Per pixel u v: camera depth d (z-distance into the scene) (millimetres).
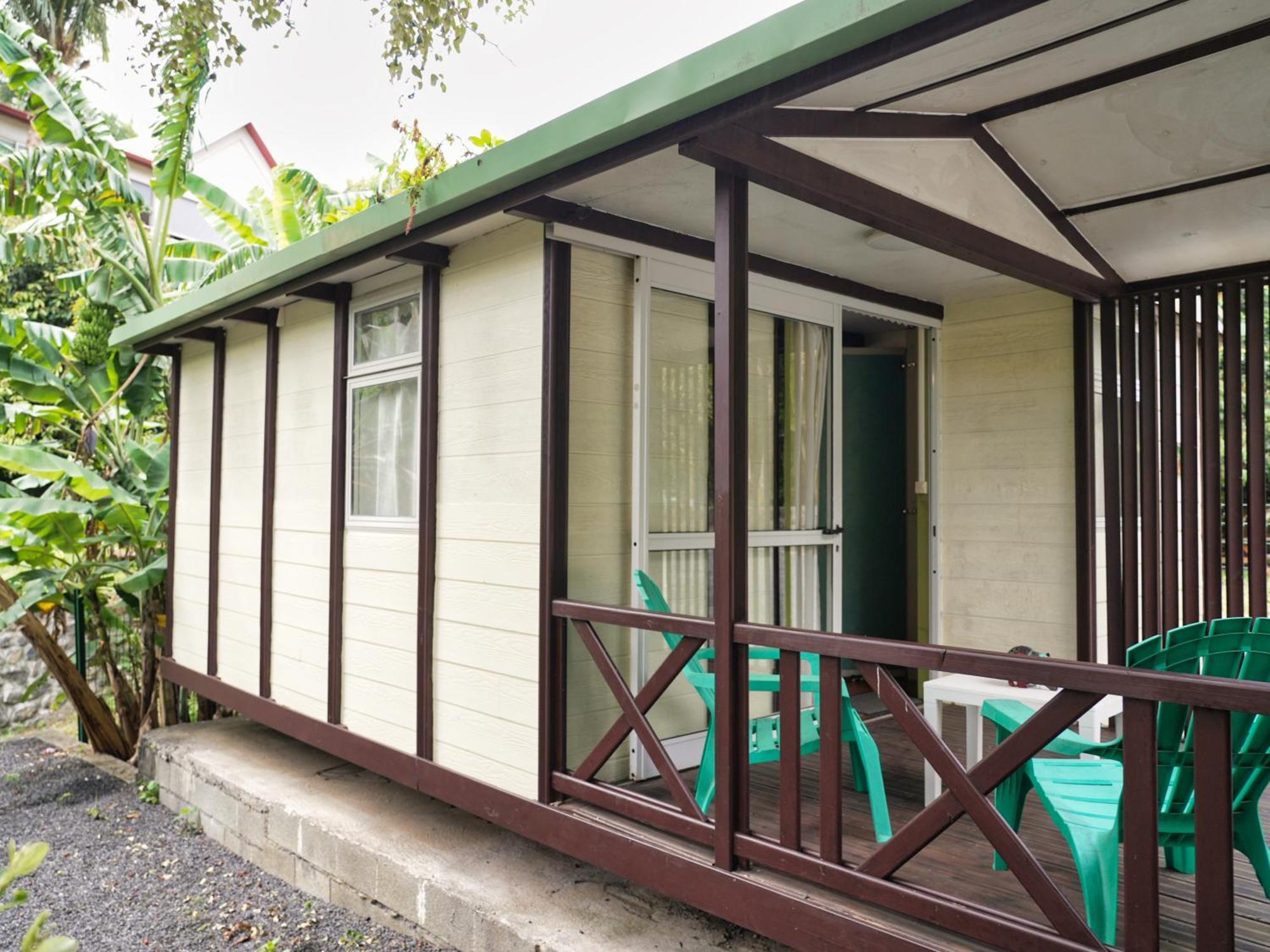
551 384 3289
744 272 2617
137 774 6230
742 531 2629
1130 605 4480
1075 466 4523
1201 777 1821
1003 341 4797
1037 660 2039
